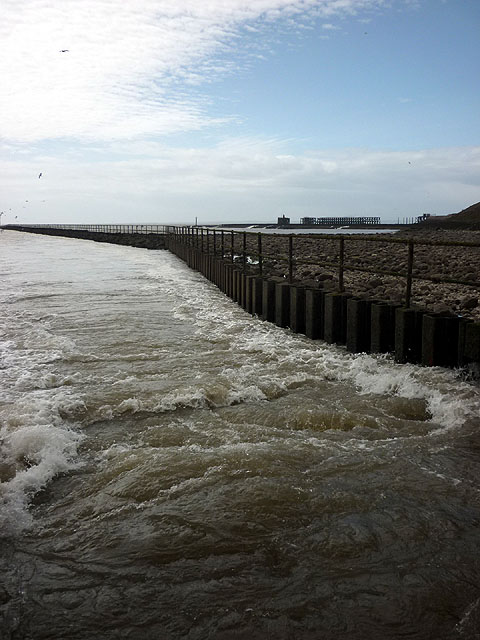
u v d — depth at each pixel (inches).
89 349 350.0
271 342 374.6
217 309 541.6
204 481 163.6
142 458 181.5
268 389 259.3
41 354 335.6
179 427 213.0
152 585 117.7
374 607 109.4
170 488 159.9
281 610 109.3
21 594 115.6
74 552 130.4
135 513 147.4
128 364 312.5
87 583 118.9
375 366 291.6
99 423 221.9
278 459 178.4
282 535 135.5
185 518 143.6
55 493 162.2
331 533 135.8
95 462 184.2
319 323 389.7
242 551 129.2
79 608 111.1
